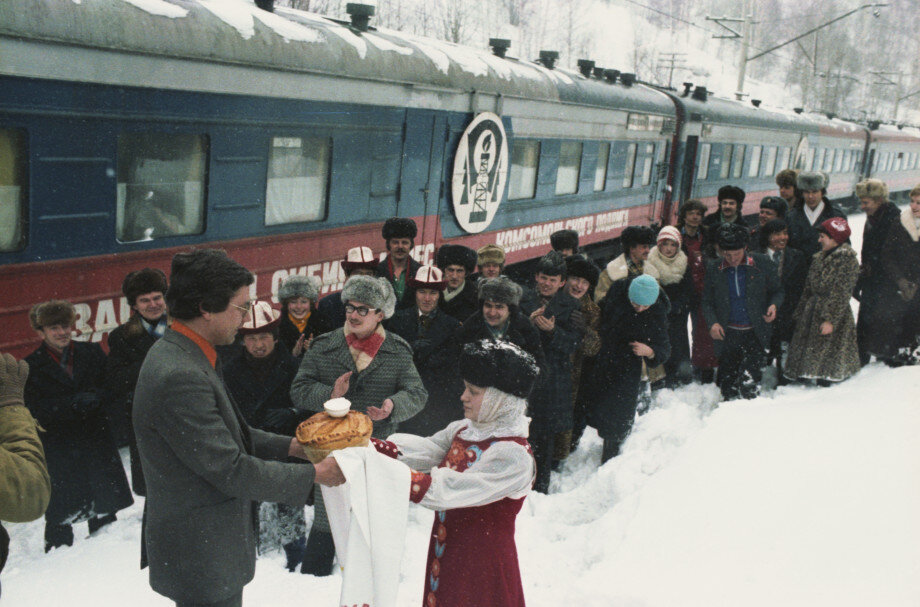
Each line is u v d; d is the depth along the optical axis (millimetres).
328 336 3688
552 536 4160
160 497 2211
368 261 4836
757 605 2842
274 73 5773
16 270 4332
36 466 2133
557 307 4738
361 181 6973
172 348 2180
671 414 5742
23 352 4438
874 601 2773
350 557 2193
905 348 6156
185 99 5133
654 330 4961
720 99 16531
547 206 10367
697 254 6578
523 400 2438
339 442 2262
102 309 4848
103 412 3957
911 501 3398
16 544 3980
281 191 6141
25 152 4262
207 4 5406
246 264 5906
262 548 3676
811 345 5926
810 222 6844
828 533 3246
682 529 3486
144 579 3531
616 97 11797
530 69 9734
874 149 26969
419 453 2590
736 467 3996
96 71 4500
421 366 4406
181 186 5285
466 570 2412
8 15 4008
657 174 13867
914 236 5949
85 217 4637
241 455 2172
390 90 7059
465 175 8375
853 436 4199
